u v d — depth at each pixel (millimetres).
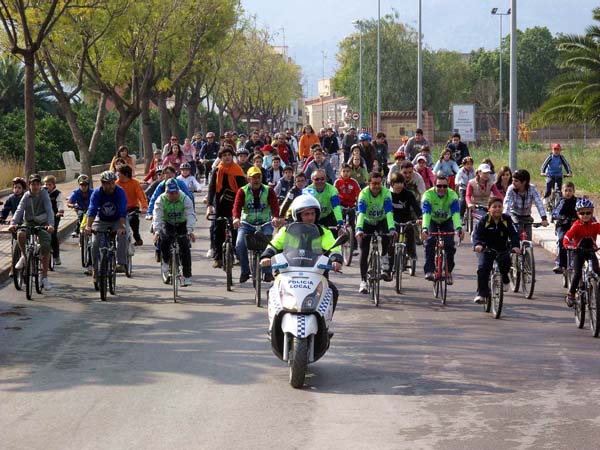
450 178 27906
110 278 17359
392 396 10000
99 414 9305
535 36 132500
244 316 15180
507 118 105250
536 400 9820
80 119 66125
